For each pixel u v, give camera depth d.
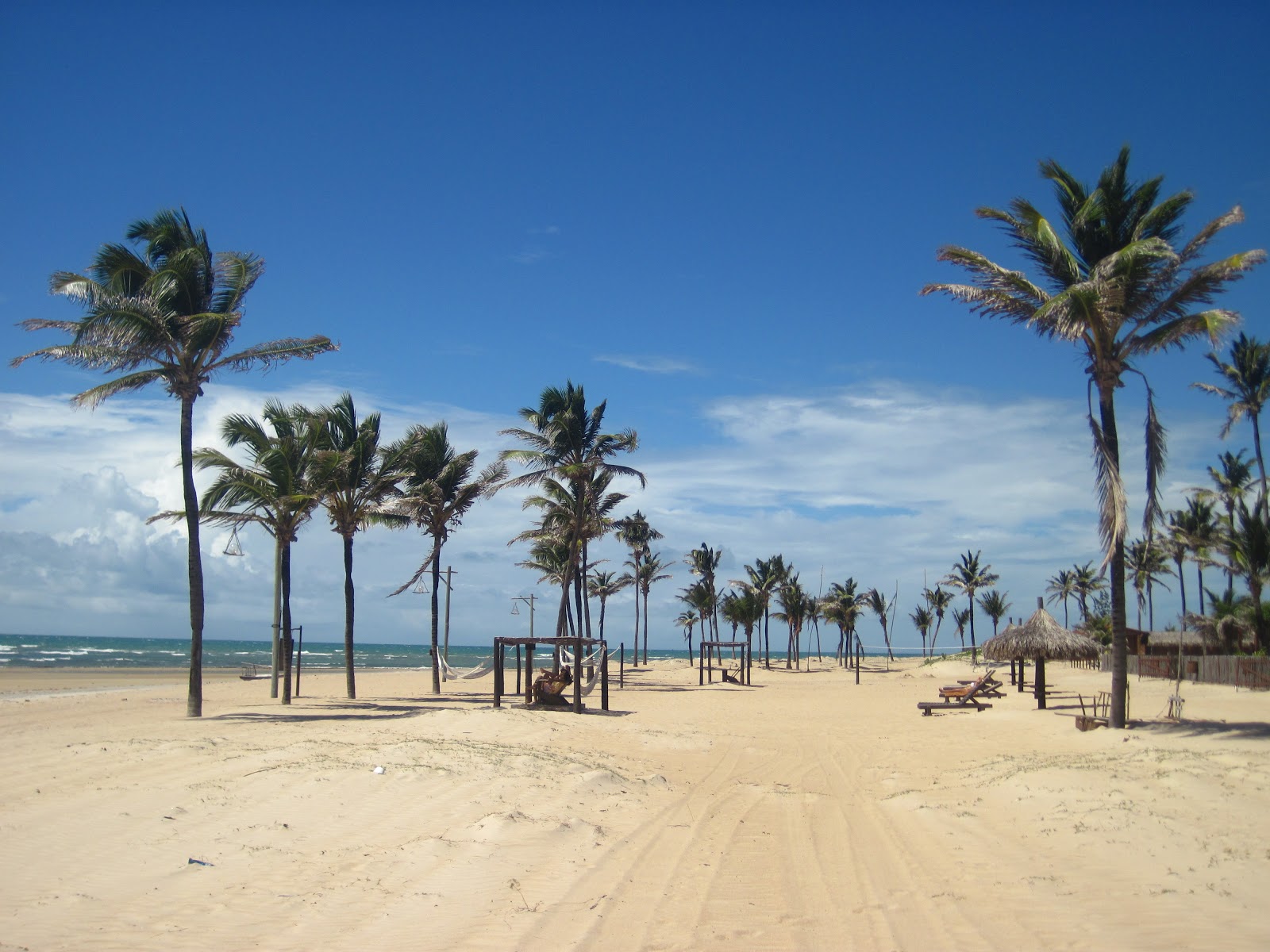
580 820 9.62
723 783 13.13
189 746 13.88
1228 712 22.06
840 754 16.81
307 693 33.97
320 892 7.29
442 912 6.89
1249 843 8.37
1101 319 16.78
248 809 9.75
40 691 34.38
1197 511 47.00
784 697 35.19
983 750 16.81
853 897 7.32
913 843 9.19
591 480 37.22
